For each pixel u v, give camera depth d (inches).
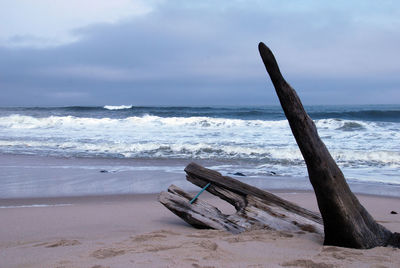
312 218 190.9
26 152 561.9
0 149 589.3
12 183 356.5
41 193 313.7
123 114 1336.1
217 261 129.5
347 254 139.9
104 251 139.4
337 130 792.9
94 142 638.5
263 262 131.2
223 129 839.7
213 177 212.4
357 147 557.3
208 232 177.0
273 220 187.2
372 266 125.3
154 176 393.1
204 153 538.0
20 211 243.8
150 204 270.2
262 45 139.4
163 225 204.1
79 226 202.1
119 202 279.3
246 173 412.2
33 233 186.5
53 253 142.6
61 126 945.5
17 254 143.1
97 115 1307.8
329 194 147.3
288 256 139.0
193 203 200.8
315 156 145.7
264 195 200.8
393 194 312.2
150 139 669.3
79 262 127.8
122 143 614.9
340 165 456.8
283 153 518.3
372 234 154.6
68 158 514.9
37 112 1417.3
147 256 133.3
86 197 298.7
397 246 154.4
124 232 188.2
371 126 834.8
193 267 121.1
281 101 144.2
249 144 595.5
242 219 189.8
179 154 535.8
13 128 916.0
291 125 145.6
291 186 346.6
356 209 151.8
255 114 1333.7
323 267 125.3
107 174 404.2
